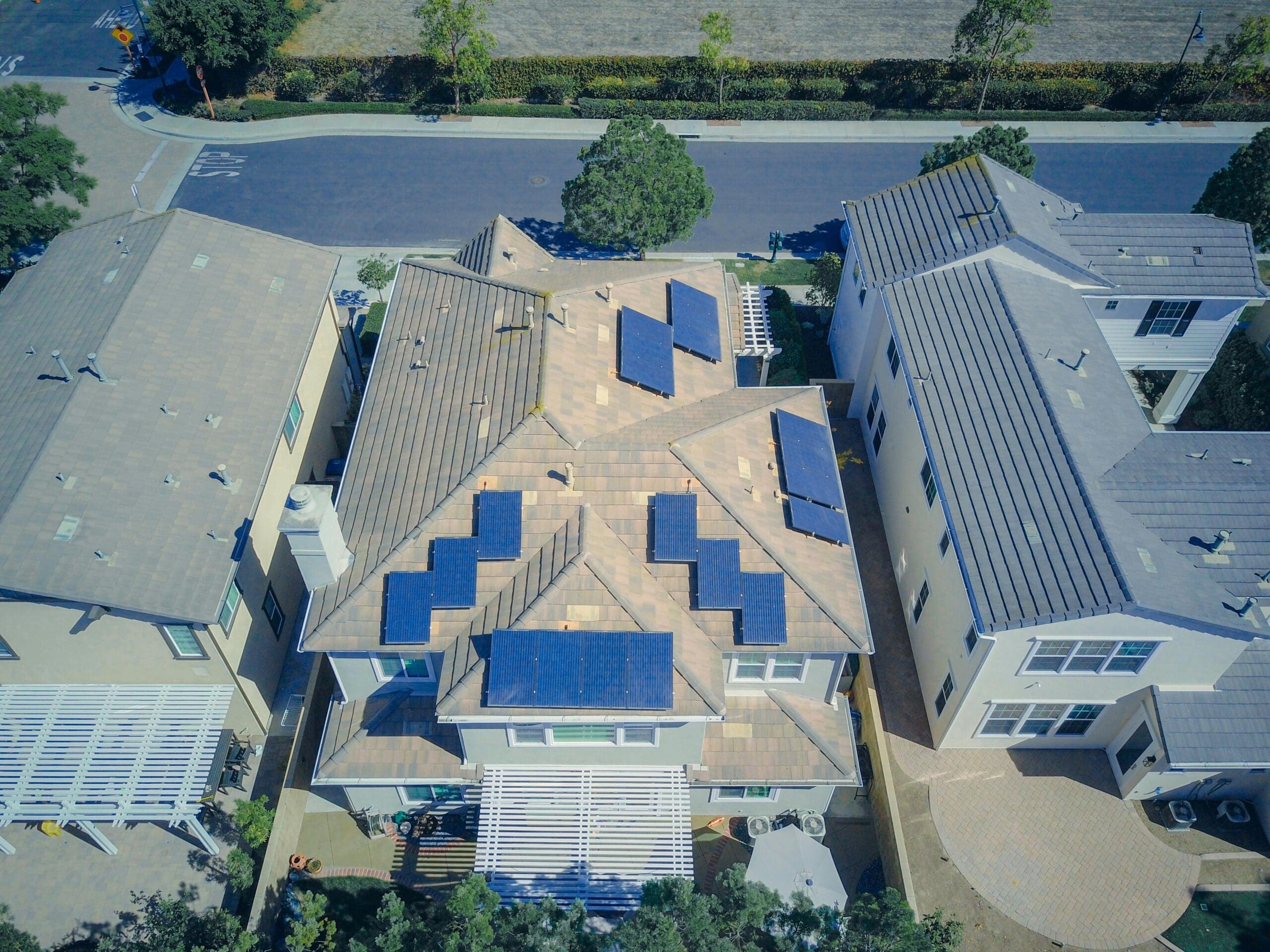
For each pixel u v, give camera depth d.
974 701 37.00
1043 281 46.50
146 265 42.91
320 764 34.09
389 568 33.41
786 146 73.31
